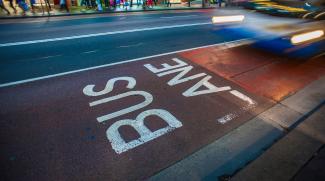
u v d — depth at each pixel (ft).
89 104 14.26
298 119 13.75
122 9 58.95
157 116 13.35
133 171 9.48
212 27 41.98
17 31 31.45
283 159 9.82
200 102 15.23
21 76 17.60
